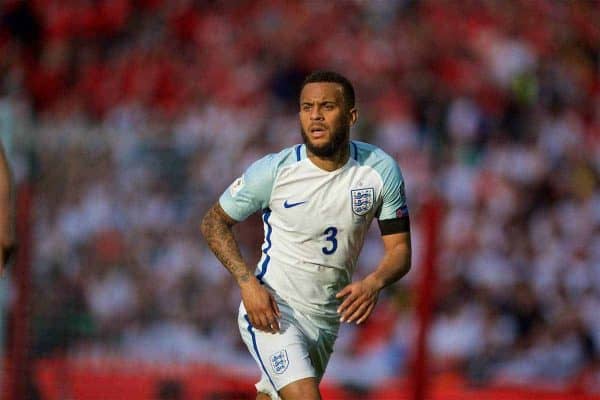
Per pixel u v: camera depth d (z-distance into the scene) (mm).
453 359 39875
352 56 57438
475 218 44625
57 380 34281
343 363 36250
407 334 36906
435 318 40812
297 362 18469
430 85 54875
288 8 60719
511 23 58500
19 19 63219
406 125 51219
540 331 41375
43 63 61812
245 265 18656
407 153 48500
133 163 35844
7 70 61438
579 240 44625
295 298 18984
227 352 35562
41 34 63156
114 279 35812
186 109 56906
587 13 59500
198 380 34688
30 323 34625
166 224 35812
